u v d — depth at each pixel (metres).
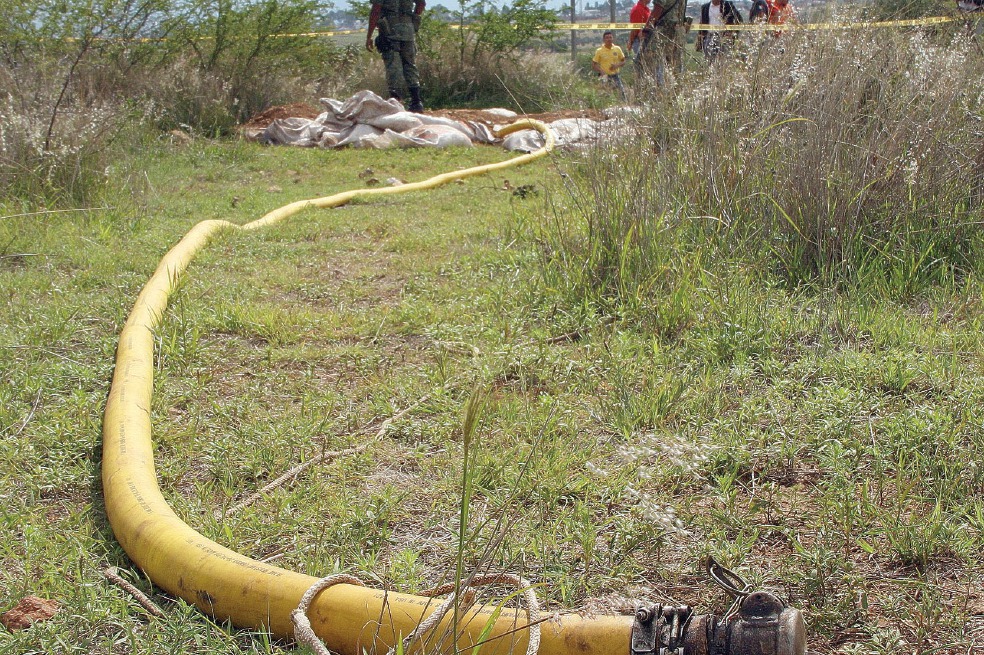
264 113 14.74
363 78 18.19
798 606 2.55
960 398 3.69
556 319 4.99
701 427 3.62
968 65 6.04
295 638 2.32
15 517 3.04
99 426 3.71
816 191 5.47
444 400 3.93
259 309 5.23
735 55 6.48
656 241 5.35
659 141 6.35
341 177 10.67
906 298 5.07
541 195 8.58
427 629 2.16
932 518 2.85
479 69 18.80
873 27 6.09
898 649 2.37
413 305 5.27
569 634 2.21
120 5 12.69
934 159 5.64
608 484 3.21
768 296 5.02
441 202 8.73
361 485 3.31
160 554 2.65
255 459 3.43
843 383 3.96
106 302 5.39
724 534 2.83
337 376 4.38
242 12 15.08
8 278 5.93
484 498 3.18
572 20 19.59
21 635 2.36
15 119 7.97
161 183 9.66
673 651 2.10
